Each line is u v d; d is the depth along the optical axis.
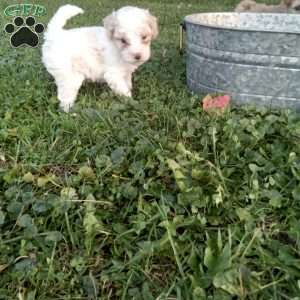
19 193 0.47
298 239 0.41
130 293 0.38
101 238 0.43
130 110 0.66
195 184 0.48
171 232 0.42
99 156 0.53
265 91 0.65
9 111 0.65
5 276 0.39
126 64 0.71
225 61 0.66
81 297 0.38
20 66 0.85
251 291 0.37
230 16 0.81
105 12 1.42
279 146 0.55
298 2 0.98
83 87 0.77
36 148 0.57
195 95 0.70
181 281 0.38
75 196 0.47
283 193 0.48
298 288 0.37
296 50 0.61
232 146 0.54
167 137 0.58
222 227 0.44
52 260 0.40
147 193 0.48
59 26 0.68
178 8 1.59
